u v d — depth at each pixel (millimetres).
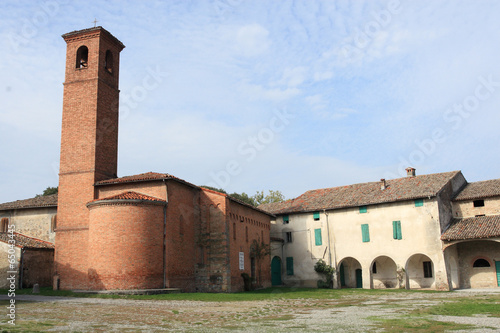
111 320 15875
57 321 15438
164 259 28969
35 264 34094
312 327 14172
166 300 24125
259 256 38812
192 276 32125
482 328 13719
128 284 27047
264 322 15516
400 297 28047
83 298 24781
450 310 19219
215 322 15516
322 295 29938
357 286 42875
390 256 38781
